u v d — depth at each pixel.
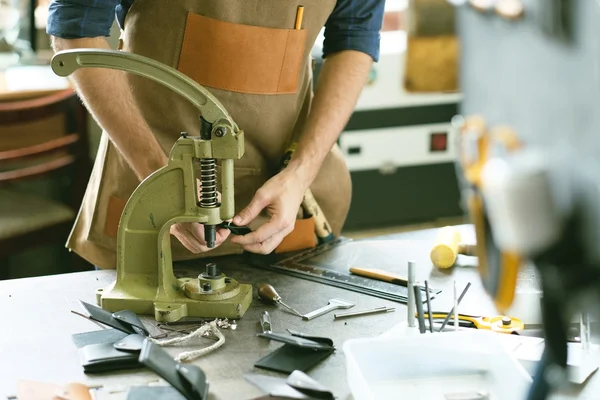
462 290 1.45
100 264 1.78
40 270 3.25
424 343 1.11
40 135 2.95
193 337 1.27
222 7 1.57
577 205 0.49
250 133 1.71
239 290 1.39
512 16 0.48
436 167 3.65
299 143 1.64
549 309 0.57
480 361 1.12
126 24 1.66
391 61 3.40
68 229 2.80
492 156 0.52
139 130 1.54
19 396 1.06
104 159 1.73
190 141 1.31
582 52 0.45
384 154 3.57
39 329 1.30
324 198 1.89
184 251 1.70
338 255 1.66
